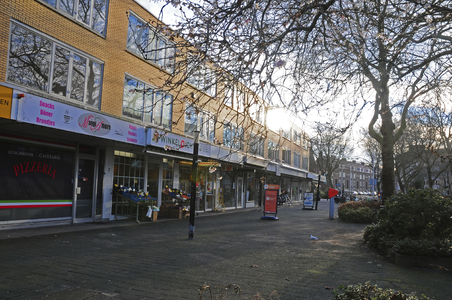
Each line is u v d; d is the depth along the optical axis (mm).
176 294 4668
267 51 3379
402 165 33625
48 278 5184
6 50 8750
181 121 16094
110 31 12305
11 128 9383
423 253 6473
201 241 9297
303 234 11305
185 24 3641
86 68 11359
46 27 9883
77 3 11023
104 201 12750
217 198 21562
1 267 5660
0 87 7867
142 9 13820
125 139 12141
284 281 5422
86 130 10414
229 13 3537
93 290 4711
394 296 3020
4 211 9383
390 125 13281
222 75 3590
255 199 29453
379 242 8141
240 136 4191
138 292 4707
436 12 3982
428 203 7445
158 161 15906
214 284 5195
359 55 4215
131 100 13328
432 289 5016
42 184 10500
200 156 16859
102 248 7738
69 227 10688
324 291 4895
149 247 8109
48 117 9086
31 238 8453
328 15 3742
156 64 14438
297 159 42969
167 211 15398
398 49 4328
